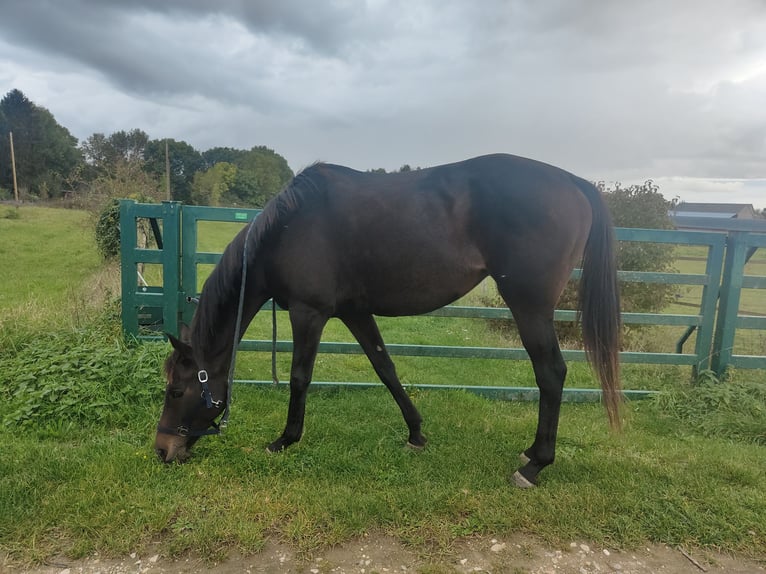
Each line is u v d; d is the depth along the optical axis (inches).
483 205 98.0
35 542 80.6
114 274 293.7
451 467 109.4
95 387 131.1
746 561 83.0
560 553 83.2
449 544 84.0
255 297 108.8
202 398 102.6
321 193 103.0
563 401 159.8
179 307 157.9
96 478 96.1
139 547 80.5
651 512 93.6
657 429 138.3
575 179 105.0
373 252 100.4
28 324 175.2
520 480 101.7
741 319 163.5
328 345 157.6
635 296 243.1
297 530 84.2
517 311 100.7
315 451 112.7
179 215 153.8
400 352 158.6
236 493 95.0
